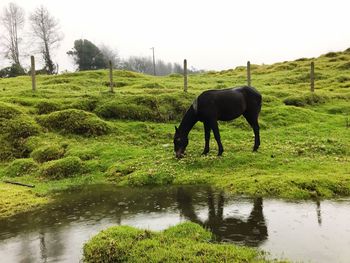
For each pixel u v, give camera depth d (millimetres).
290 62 49312
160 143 16156
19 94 21422
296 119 19719
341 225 7566
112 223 8414
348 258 6102
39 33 69438
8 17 69688
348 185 10109
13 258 6809
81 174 13211
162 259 6109
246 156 13094
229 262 5891
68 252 6961
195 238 6918
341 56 47938
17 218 9125
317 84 32500
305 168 11797
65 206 9953
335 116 20734
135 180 11859
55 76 36625
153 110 19609
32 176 13266
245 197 9781
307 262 5988
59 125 17328
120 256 6441
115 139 16594
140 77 38094
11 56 70125
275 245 6691
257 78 37438
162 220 8398
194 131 17609
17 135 16359
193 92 22547
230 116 13672
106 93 21516
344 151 13945
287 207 8828
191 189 10844
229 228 7652
